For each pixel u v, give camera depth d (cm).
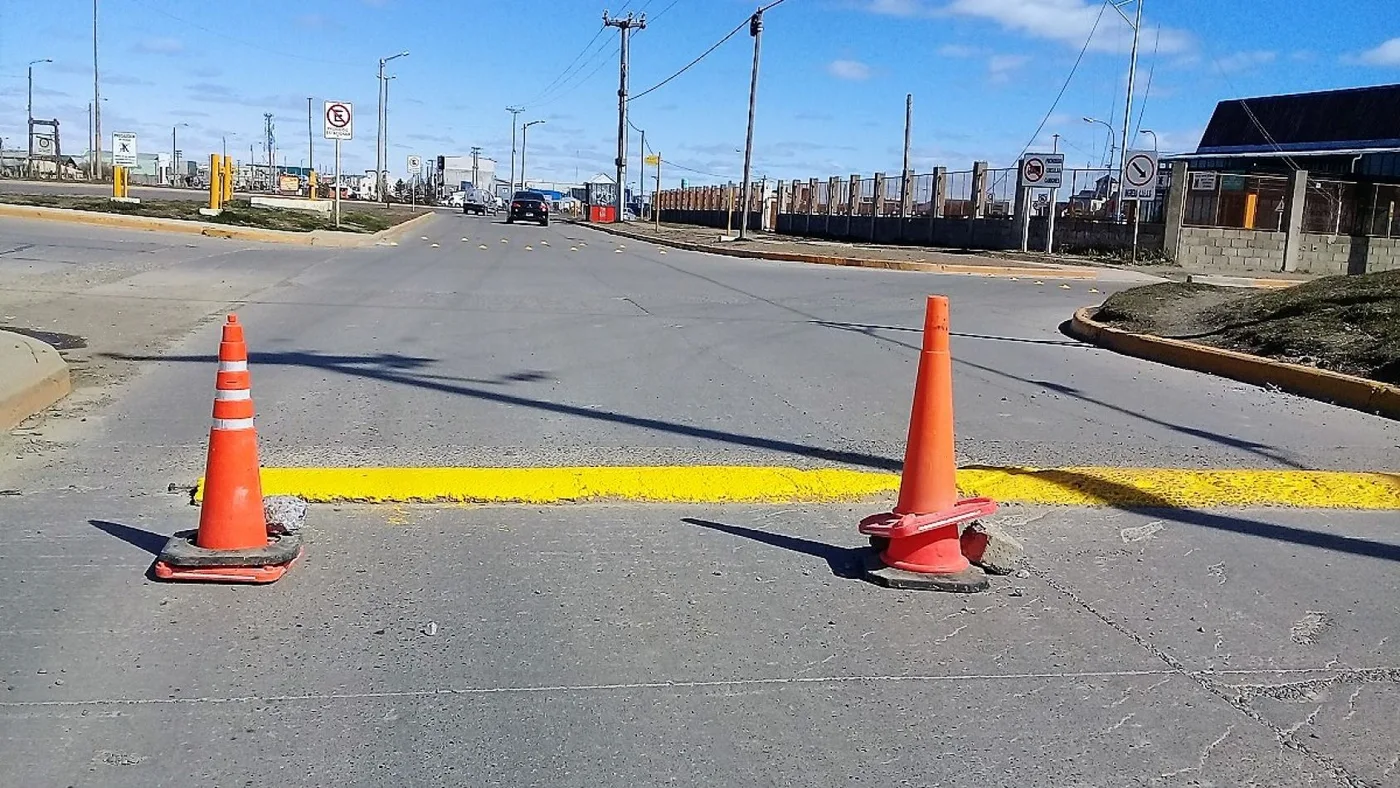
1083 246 3366
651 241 3691
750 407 841
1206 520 585
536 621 428
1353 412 895
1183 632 438
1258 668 407
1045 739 351
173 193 5497
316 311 1282
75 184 5912
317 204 4406
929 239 4097
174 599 436
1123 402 922
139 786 309
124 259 1728
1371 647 427
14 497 554
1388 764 340
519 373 945
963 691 382
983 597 470
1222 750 347
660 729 350
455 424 750
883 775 328
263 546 470
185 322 1148
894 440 748
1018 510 596
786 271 2331
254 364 937
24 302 1223
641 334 1205
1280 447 764
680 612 441
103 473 600
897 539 484
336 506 561
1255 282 2600
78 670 374
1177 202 3058
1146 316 1384
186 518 530
